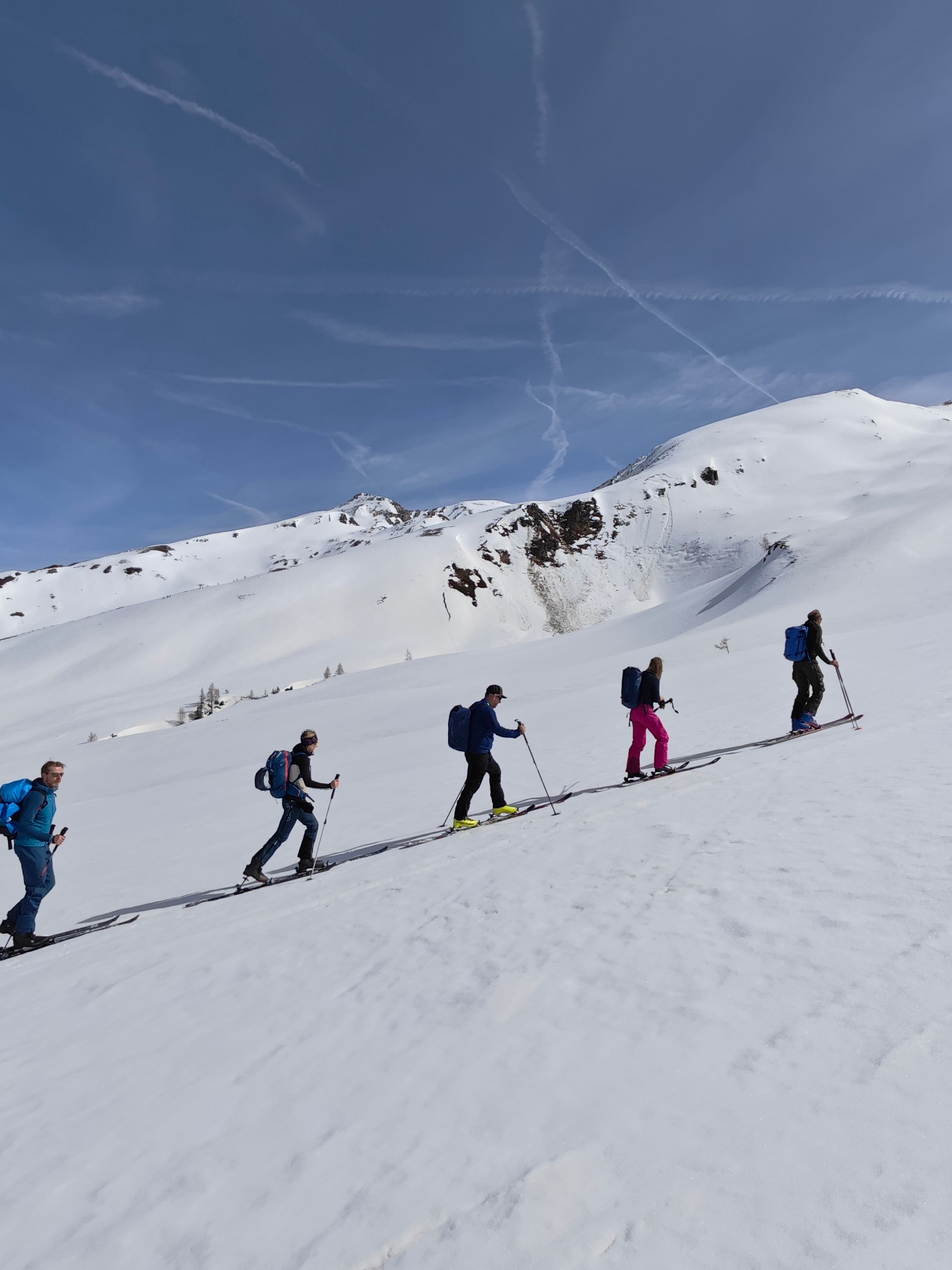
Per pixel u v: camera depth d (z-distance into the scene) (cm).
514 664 7031
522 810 982
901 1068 254
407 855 869
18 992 666
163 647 18750
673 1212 213
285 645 18712
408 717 3769
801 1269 183
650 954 405
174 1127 339
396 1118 303
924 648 1962
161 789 2809
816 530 9788
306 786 948
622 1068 298
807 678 1070
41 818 875
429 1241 223
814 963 348
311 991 489
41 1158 335
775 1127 239
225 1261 236
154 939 755
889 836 511
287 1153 295
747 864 517
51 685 17725
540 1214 223
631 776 992
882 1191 204
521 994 395
